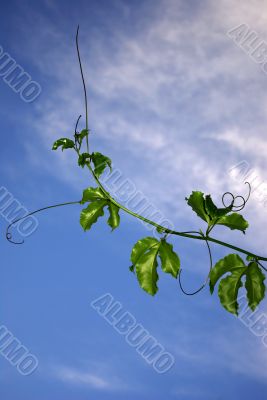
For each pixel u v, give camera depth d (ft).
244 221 7.16
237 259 7.13
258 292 7.03
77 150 7.86
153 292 7.38
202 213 7.23
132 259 7.44
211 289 7.15
